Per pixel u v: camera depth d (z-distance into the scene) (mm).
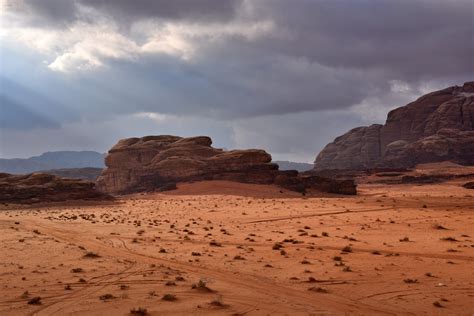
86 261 32375
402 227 49906
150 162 160125
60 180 116125
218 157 147125
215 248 38031
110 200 115500
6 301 22109
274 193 124625
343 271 28328
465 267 29172
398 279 26203
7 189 106500
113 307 21016
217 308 20828
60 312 20344
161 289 24328
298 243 40250
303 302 21891
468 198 95500
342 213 67875
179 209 85062
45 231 52062
